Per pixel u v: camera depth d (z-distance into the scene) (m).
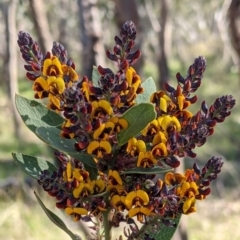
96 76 0.38
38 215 2.00
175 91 0.34
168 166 0.33
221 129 3.59
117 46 0.35
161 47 1.58
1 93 4.48
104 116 0.32
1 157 3.28
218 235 2.09
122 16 1.00
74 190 0.32
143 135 0.33
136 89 0.33
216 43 5.50
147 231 0.36
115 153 0.33
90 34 0.93
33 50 0.34
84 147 0.32
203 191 0.34
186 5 4.92
